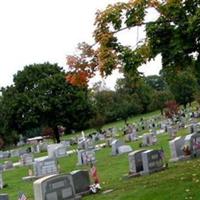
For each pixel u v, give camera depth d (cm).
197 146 2536
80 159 3428
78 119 7056
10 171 3944
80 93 6988
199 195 1523
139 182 2003
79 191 1962
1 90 7206
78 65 1878
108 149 4297
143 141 3928
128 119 10288
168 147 3475
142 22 1822
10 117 6988
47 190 1747
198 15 1639
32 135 10131
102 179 2402
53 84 6919
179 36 1731
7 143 9144
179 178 1858
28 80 7056
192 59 1836
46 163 3127
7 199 1856
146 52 1777
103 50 1809
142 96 10400
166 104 7738
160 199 1570
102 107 9769
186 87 8819
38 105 6825
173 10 1772
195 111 7512
